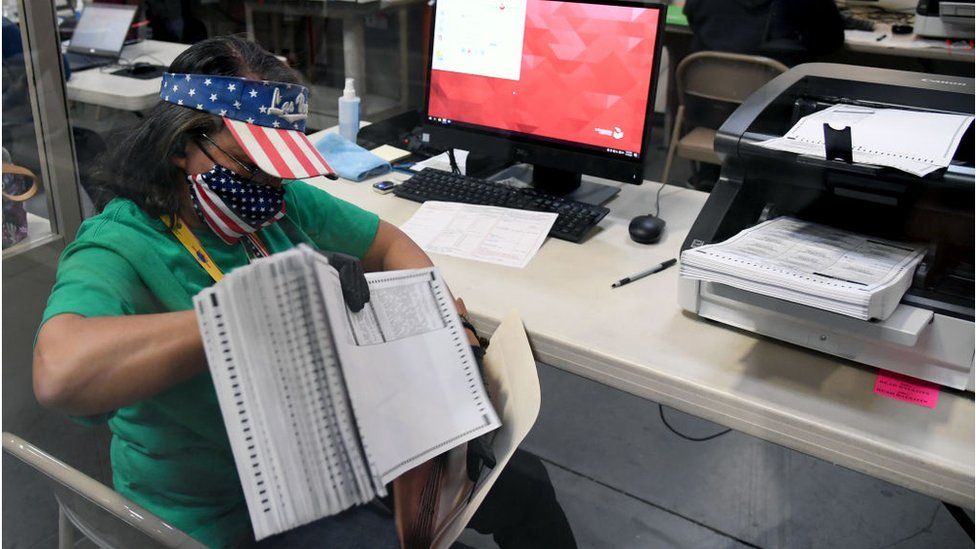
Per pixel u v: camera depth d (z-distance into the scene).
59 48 1.22
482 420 0.89
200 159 0.85
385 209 1.48
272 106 0.87
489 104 1.54
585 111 1.44
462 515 0.86
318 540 0.86
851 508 1.68
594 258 1.30
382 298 0.91
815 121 1.14
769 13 2.67
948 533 1.60
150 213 0.87
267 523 0.67
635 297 1.18
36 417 0.83
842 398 0.95
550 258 1.30
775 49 2.70
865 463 0.89
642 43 1.35
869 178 1.03
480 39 1.51
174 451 0.83
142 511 0.75
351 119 1.79
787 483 1.74
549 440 1.74
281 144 0.86
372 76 3.01
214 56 0.86
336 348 0.68
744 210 1.16
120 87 1.89
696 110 2.94
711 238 1.09
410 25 3.26
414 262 1.18
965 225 1.03
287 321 0.66
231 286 0.63
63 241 1.11
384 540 0.85
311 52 2.92
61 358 0.71
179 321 0.74
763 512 1.64
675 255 1.32
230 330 0.64
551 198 1.47
